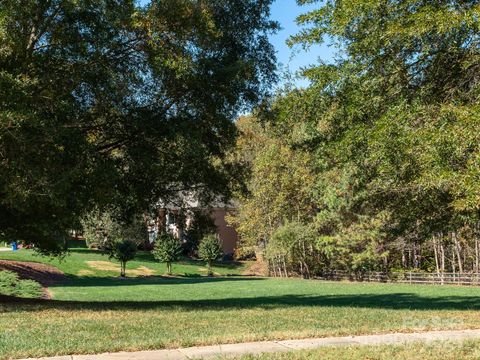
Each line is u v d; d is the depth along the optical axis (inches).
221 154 616.7
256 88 581.9
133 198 611.5
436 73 407.2
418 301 781.3
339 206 1363.2
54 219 520.1
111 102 542.0
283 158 1663.4
